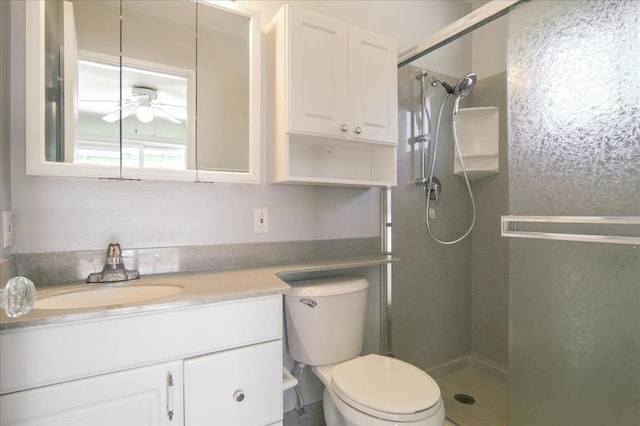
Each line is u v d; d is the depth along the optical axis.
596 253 1.16
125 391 0.86
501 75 2.01
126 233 1.28
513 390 1.40
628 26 1.08
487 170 2.04
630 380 1.08
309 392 1.63
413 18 2.07
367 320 1.84
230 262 1.46
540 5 1.31
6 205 1.03
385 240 1.89
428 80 1.99
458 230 2.13
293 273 1.52
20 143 1.11
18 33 1.10
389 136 1.63
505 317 1.99
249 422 1.04
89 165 1.14
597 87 1.15
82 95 1.19
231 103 1.43
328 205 1.73
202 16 1.41
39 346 0.78
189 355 0.95
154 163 1.29
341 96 1.49
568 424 1.23
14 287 0.58
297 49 1.38
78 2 1.21
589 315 1.17
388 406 1.01
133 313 0.87
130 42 1.29
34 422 0.77
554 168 1.26
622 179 1.09
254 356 1.04
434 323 2.04
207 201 1.43
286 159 1.40
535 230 1.32
